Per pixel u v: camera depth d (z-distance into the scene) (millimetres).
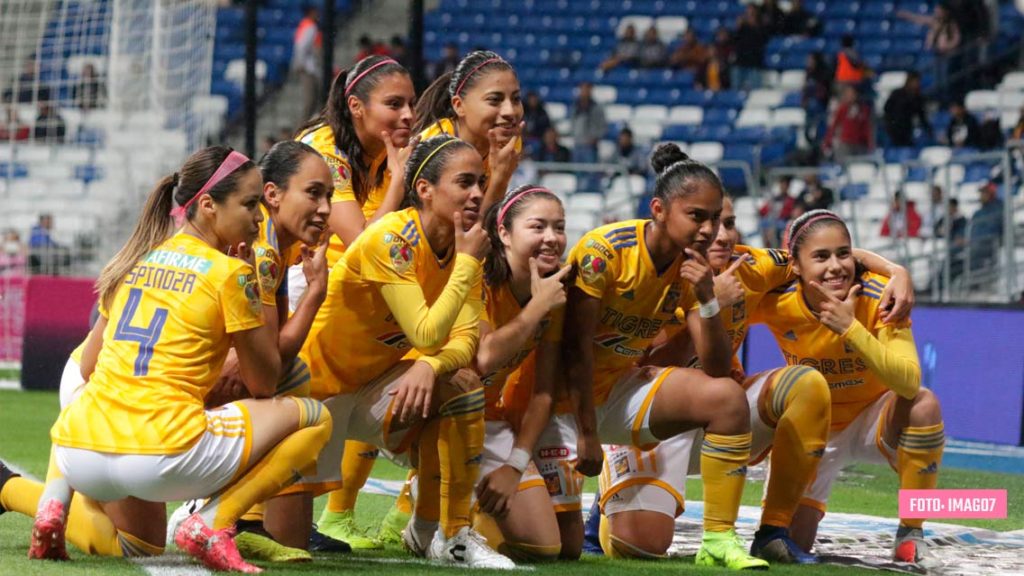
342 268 5988
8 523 6582
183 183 5512
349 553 6445
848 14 26031
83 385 5961
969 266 16219
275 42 26672
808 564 6301
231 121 25734
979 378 12281
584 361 6176
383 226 5895
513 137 6875
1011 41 23625
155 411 5242
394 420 6148
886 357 6367
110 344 5414
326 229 5855
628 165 21391
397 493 8742
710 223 6016
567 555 6430
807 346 6859
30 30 19922
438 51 26688
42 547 5430
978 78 23547
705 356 6172
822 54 23359
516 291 6258
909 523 6613
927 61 25078
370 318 6008
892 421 6645
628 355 6461
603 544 6816
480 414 5980
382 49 22938
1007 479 10352
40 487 5762
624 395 6438
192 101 19094
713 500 6172
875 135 21844
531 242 6090
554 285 5949
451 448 5953
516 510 6145
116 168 18609
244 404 5445
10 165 20422
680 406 6203
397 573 5523
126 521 5664
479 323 6195
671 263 6273
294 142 5898
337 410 6215
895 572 6176
